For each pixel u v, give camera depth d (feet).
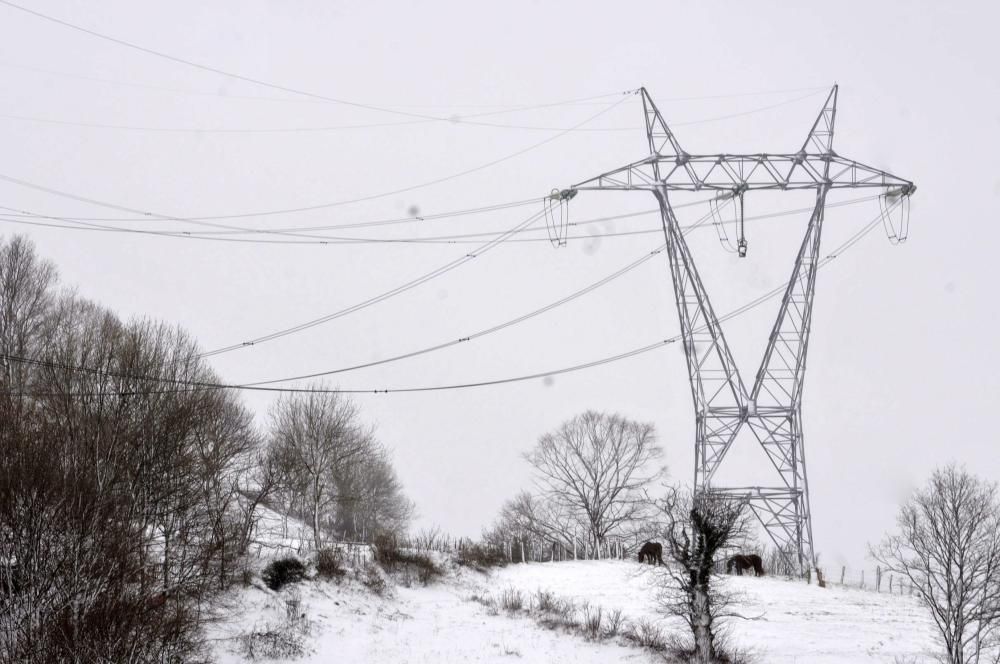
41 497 75.97
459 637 119.34
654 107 162.09
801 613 146.92
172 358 117.91
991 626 119.65
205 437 113.70
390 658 105.81
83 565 76.13
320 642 108.06
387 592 139.54
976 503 109.29
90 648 71.20
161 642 81.97
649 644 120.98
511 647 115.34
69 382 98.48
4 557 74.13
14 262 162.81
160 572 94.63
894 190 167.12
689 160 159.74
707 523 117.29
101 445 89.51
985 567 107.45
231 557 113.39
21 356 140.67
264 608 112.37
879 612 149.89
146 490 95.61
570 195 154.40
